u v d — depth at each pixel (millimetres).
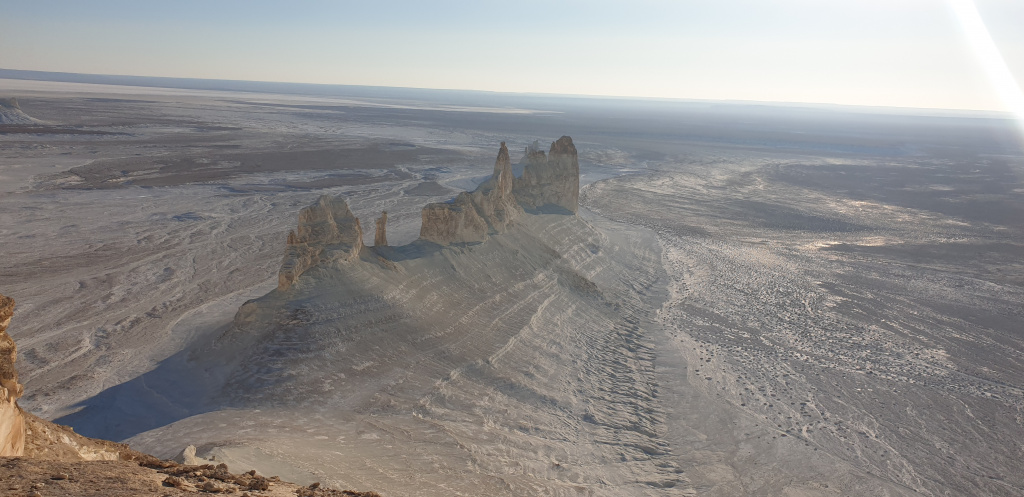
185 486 9180
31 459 8992
